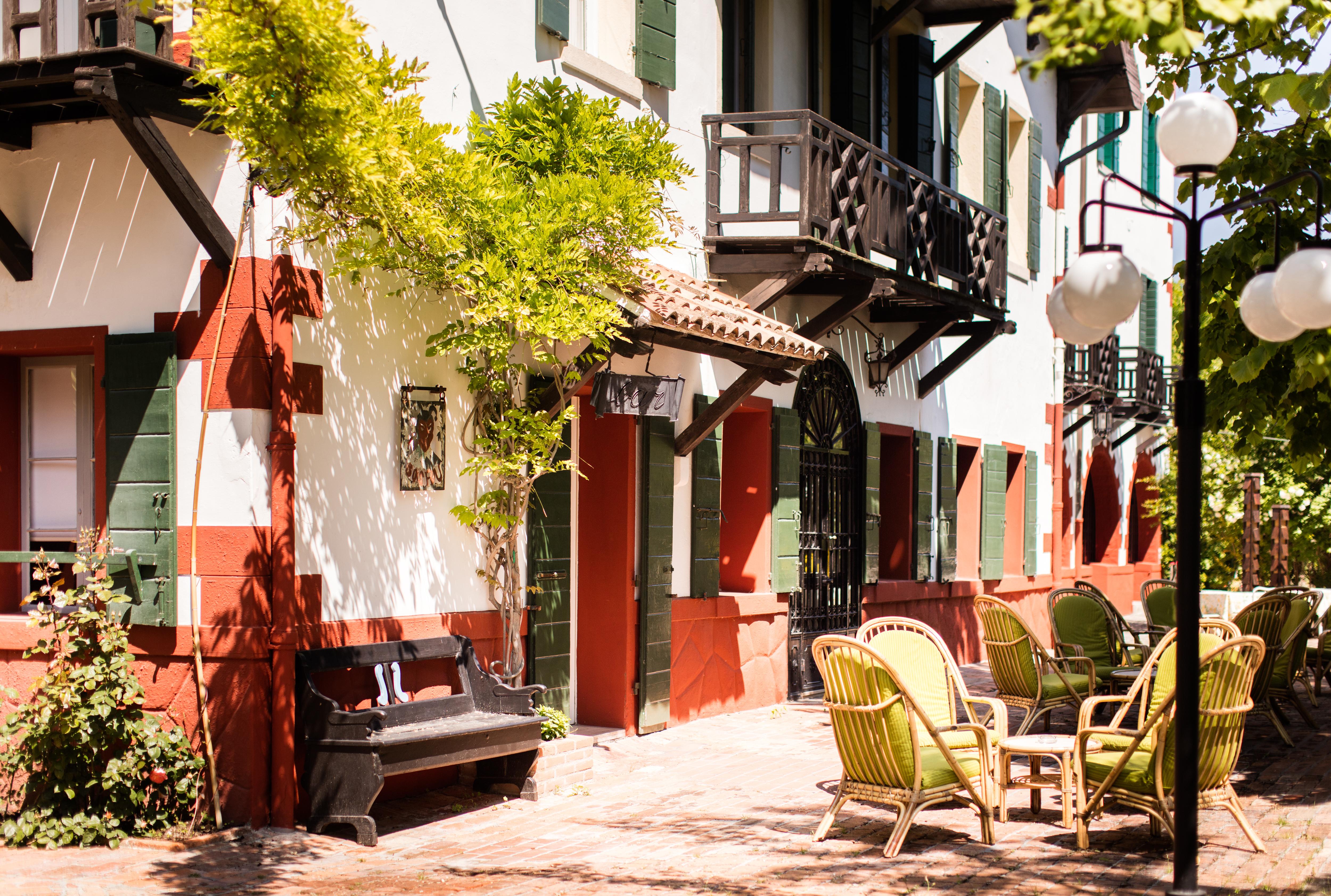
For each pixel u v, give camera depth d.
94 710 6.27
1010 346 16.45
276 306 6.47
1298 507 19.08
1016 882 5.54
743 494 11.06
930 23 13.61
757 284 10.76
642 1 9.54
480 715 7.32
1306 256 4.32
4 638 6.92
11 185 7.04
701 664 10.17
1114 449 22.03
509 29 8.20
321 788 6.38
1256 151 7.44
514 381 7.89
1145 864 5.85
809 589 11.92
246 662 6.41
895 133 13.38
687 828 6.66
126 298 6.76
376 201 5.95
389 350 7.22
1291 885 5.39
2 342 7.03
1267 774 8.22
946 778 6.23
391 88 6.13
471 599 7.80
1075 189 19.64
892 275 10.86
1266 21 4.26
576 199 7.00
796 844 6.31
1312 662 11.70
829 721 10.25
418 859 6.01
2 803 6.75
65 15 6.60
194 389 6.56
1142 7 3.61
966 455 15.45
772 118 9.84
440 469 7.54
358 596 6.92
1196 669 4.65
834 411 12.29
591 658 9.34
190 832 6.32
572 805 7.21
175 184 6.16
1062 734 9.66
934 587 14.14
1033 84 16.78
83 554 6.49
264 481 6.45
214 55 5.26
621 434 9.23
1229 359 7.65
